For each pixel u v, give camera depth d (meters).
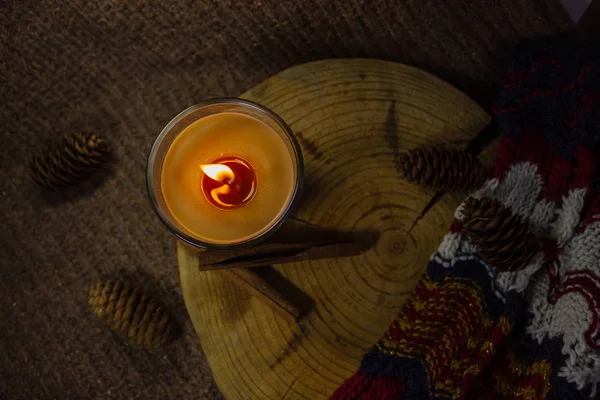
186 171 0.59
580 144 0.60
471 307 0.61
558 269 0.61
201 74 0.69
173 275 0.69
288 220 0.62
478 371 0.60
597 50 0.61
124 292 0.65
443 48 0.66
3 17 0.67
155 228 0.69
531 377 0.61
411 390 0.60
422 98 0.62
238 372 0.62
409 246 0.62
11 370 0.69
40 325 0.69
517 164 0.61
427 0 0.65
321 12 0.66
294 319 0.61
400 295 0.62
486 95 0.67
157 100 0.69
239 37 0.67
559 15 0.65
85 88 0.69
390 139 0.62
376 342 0.62
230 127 0.59
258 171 0.59
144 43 0.68
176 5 0.66
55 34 0.67
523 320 0.61
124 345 0.69
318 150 0.62
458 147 0.62
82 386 0.69
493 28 0.65
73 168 0.65
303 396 0.62
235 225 0.59
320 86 0.62
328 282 0.62
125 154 0.69
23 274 0.69
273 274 0.62
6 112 0.69
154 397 0.69
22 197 0.69
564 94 0.61
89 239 0.69
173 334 0.67
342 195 0.62
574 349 0.59
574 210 0.60
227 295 0.62
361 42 0.67
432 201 0.62
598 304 0.59
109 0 0.66
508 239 0.57
